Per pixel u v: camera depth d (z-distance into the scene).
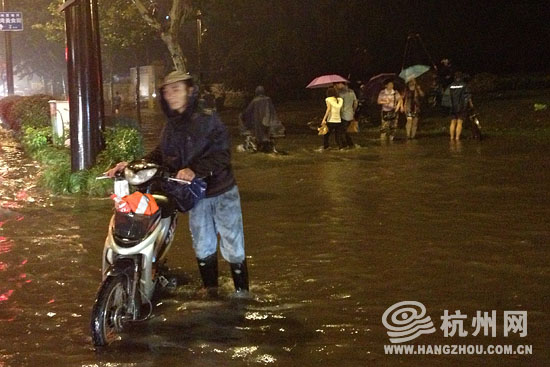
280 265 7.48
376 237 8.51
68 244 8.48
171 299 6.50
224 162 6.00
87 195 11.48
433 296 6.42
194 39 40.22
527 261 7.35
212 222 6.38
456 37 35.19
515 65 35.34
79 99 11.79
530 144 17.34
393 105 20.00
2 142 21.31
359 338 5.54
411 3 35.53
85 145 11.87
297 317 6.00
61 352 5.36
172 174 6.00
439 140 19.22
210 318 6.02
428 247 7.99
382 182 12.45
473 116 18.66
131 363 5.14
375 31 36.16
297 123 27.30
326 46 37.34
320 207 10.38
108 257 5.86
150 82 45.22
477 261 7.39
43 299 6.59
